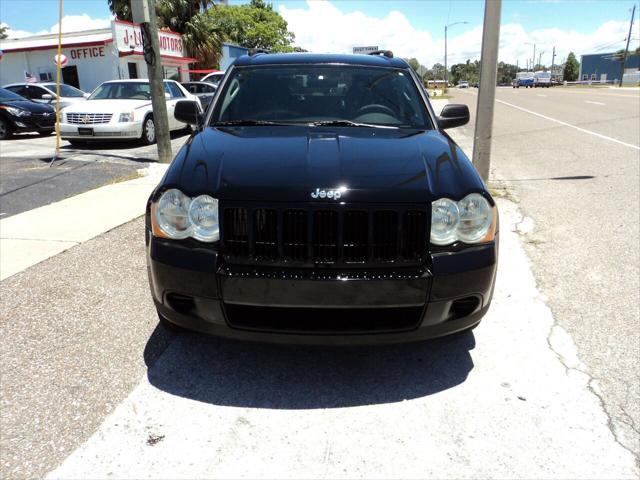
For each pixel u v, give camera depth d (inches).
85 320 143.2
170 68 1075.9
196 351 129.4
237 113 155.9
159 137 373.4
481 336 138.3
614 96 1290.6
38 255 189.3
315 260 103.0
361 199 102.5
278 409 108.3
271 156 116.9
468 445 98.3
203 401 110.3
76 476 89.5
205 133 139.9
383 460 94.4
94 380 116.6
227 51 1353.3
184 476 90.1
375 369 123.1
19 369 119.8
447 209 106.3
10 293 158.2
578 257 193.0
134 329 139.1
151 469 91.5
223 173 109.9
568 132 558.9
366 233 103.0
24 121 553.9
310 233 102.3
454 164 119.2
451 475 91.0
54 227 222.2
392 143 128.2
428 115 157.2
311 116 153.4
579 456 95.5
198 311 108.4
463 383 117.6
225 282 103.3
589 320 145.9
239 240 104.4
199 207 106.2
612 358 127.1
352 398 112.2
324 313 106.1
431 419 105.6
